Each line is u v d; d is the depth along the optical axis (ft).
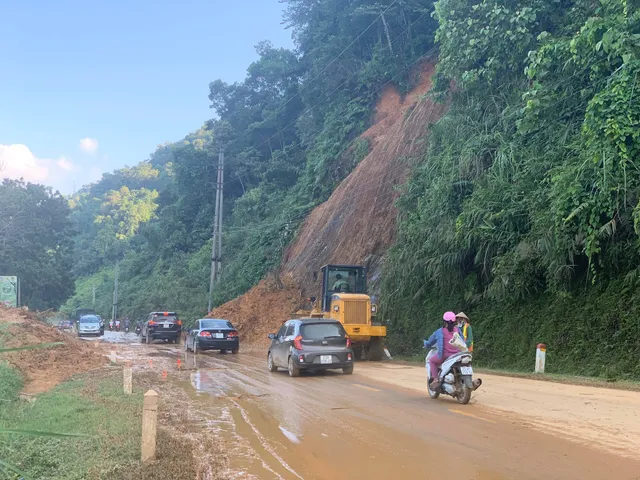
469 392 33.78
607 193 44.19
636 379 42.73
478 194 61.05
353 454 22.68
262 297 126.93
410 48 146.20
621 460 20.63
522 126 58.90
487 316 63.31
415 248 73.46
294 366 51.24
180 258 219.82
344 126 153.28
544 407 31.83
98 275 337.31
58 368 55.98
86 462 21.89
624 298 46.93
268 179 192.44
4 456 22.45
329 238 123.65
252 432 27.35
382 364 66.03
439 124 80.84
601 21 48.47
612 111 45.01
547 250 50.44
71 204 483.10
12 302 104.68
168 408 34.37
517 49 64.59
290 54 234.58
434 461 21.27
